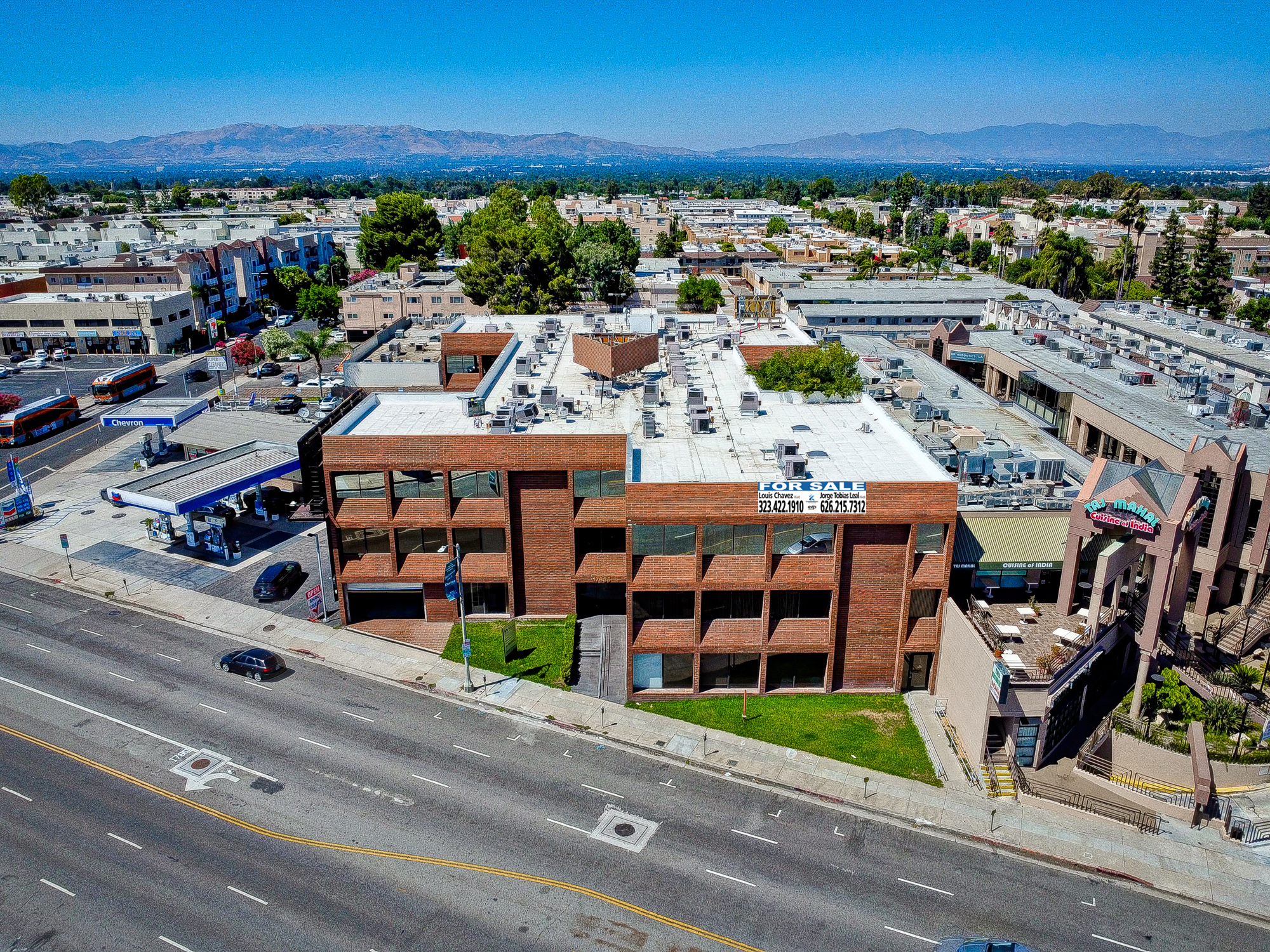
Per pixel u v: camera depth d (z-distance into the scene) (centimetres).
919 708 4841
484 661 5300
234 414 8944
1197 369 7500
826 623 4875
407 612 5831
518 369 6844
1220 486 5178
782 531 4666
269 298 17638
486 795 4125
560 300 12575
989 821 3984
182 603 6050
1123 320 9800
